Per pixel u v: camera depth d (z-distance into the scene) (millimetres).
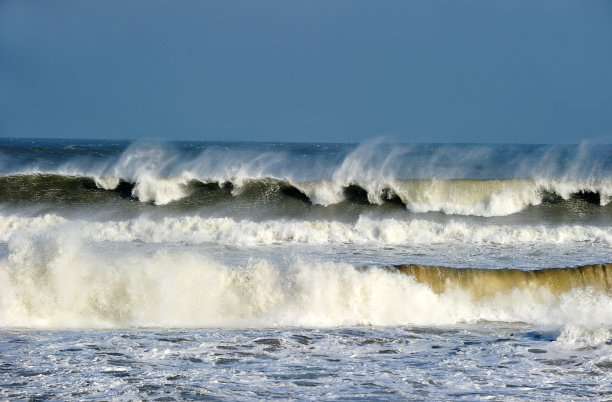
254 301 46219
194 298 46094
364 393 31500
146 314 45406
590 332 42000
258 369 34750
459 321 46594
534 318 47031
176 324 44625
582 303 48562
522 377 34125
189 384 32219
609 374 34719
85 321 44781
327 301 46375
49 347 37844
